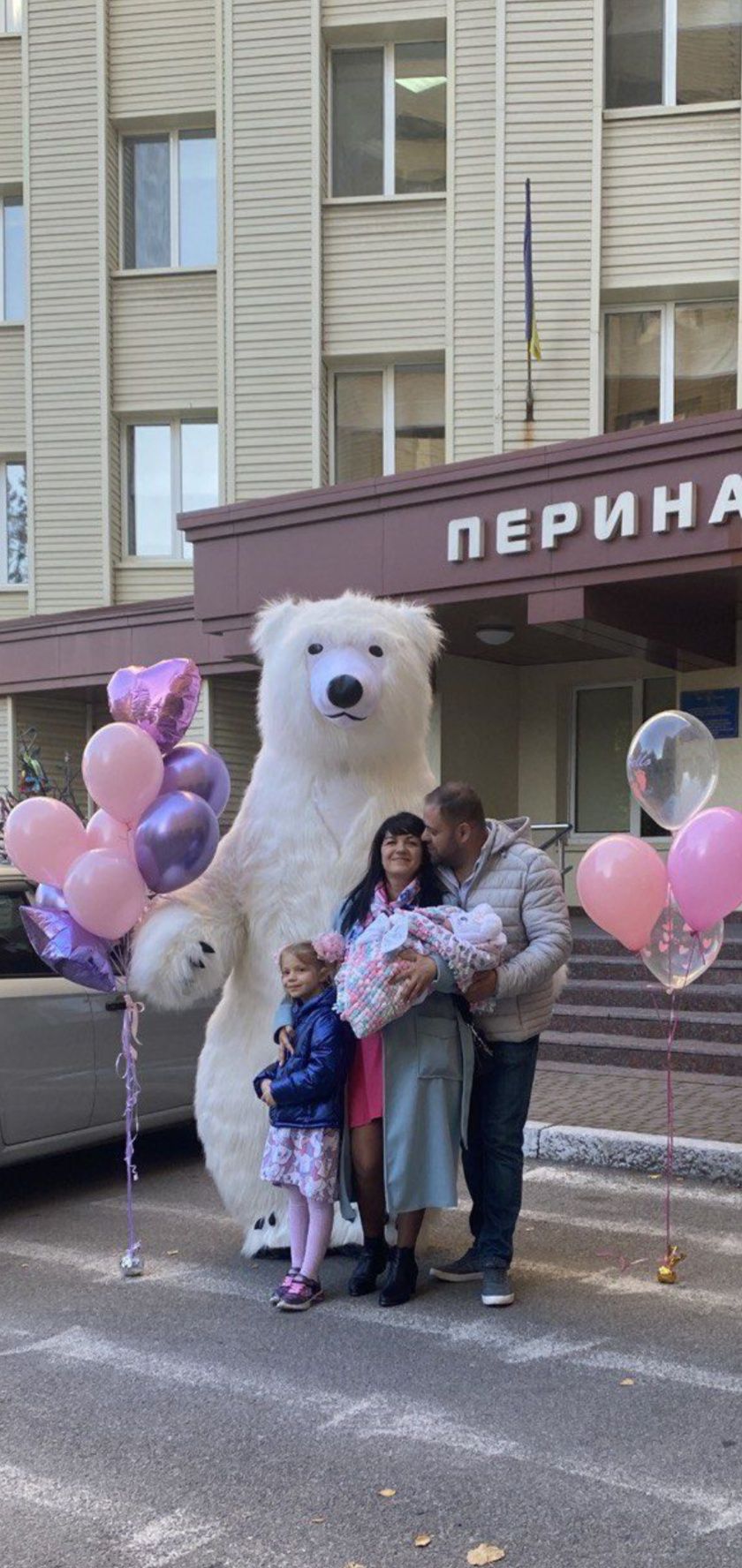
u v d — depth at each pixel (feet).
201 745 18.13
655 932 16.74
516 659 44.32
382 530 36.70
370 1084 15.97
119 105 49.47
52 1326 15.53
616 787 45.19
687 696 41.78
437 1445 12.20
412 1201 15.53
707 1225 19.20
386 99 46.62
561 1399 13.19
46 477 50.11
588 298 42.78
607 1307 15.87
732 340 42.91
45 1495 11.44
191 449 50.19
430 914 15.35
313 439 46.14
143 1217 20.33
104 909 16.34
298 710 17.48
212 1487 11.51
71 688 47.09
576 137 42.80
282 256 46.39
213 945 16.71
